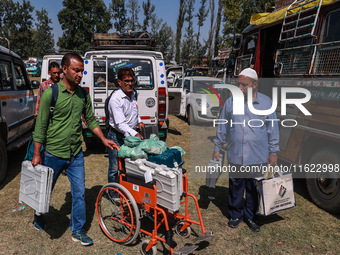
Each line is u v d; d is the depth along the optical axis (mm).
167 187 2553
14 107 5254
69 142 2811
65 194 4285
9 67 5285
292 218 3672
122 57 5824
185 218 3016
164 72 6086
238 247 3029
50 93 2629
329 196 3762
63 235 3211
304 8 3963
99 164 5703
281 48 4500
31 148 2932
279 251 2967
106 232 3176
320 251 2969
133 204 2793
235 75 6309
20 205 3889
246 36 5922
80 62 2635
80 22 47219
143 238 3137
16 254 2854
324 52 3588
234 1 28797
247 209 3398
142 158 2811
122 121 3299
